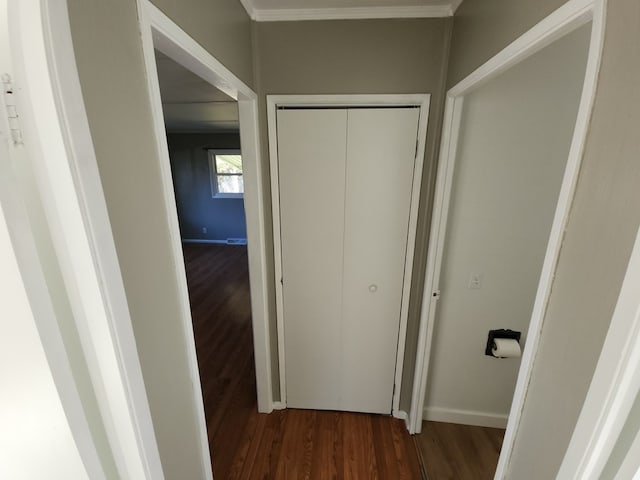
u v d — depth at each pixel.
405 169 1.59
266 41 1.44
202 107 3.30
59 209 0.50
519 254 1.61
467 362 1.84
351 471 1.68
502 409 1.90
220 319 3.25
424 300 1.69
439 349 1.84
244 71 1.33
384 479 1.64
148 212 0.67
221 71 1.07
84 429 0.59
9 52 0.45
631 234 0.46
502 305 1.71
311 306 1.86
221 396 2.19
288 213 1.70
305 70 1.47
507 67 0.93
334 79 1.47
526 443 0.76
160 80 2.17
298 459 1.74
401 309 1.82
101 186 0.53
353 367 1.96
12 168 0.47
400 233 1.68
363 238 1.71
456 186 1.55
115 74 0.56
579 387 0.57
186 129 5.58
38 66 0.44
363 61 1.45
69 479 0.60
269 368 1.98
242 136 1.54
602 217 0.52
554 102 1.39
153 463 0.70
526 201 1.53
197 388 0.93
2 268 0.48
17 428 0.55
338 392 2.03
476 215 1.58
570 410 0.60
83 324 0.56
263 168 1.64
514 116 1.43
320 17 1.40
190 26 0.84
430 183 1.57
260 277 1.77
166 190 0.73
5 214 0.46
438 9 1.35
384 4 1.34
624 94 0.48
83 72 0.49
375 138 1.55
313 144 1.58
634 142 0.45
